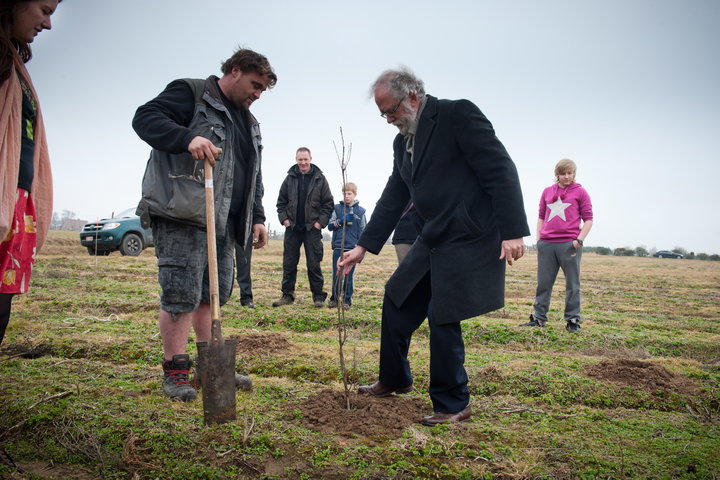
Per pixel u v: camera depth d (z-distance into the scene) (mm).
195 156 2850
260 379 3904
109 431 2764
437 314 2980
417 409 3289
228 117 3262
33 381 3574
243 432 2691
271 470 2469
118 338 5004
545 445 2793
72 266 12875
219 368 2793
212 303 2805
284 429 2824
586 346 5758
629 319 7789
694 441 2932
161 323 3295
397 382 3406
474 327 6246
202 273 3287
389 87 2996
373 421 2984
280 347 4902
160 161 3174
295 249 7844
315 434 2793
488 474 2432
